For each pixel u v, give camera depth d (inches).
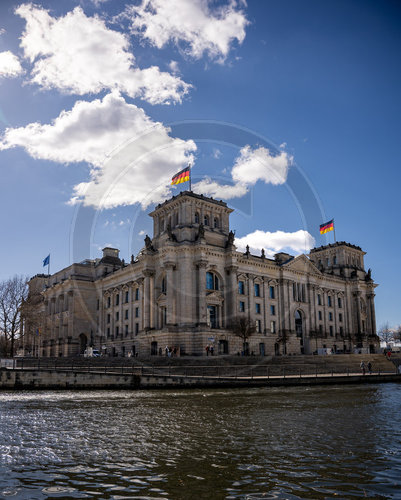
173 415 1471.5
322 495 681.6
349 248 6195.9
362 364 3196.4
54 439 1089.4
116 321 4849.9
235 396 2055.9
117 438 1099.9
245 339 4074.8
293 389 2407.7
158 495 687.7
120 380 2372.0
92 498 674.8
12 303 4547.2
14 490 709.9
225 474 791.1
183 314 3981.3
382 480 751.7
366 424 1294.3
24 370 2332.7
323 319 5438.0
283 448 983.6
